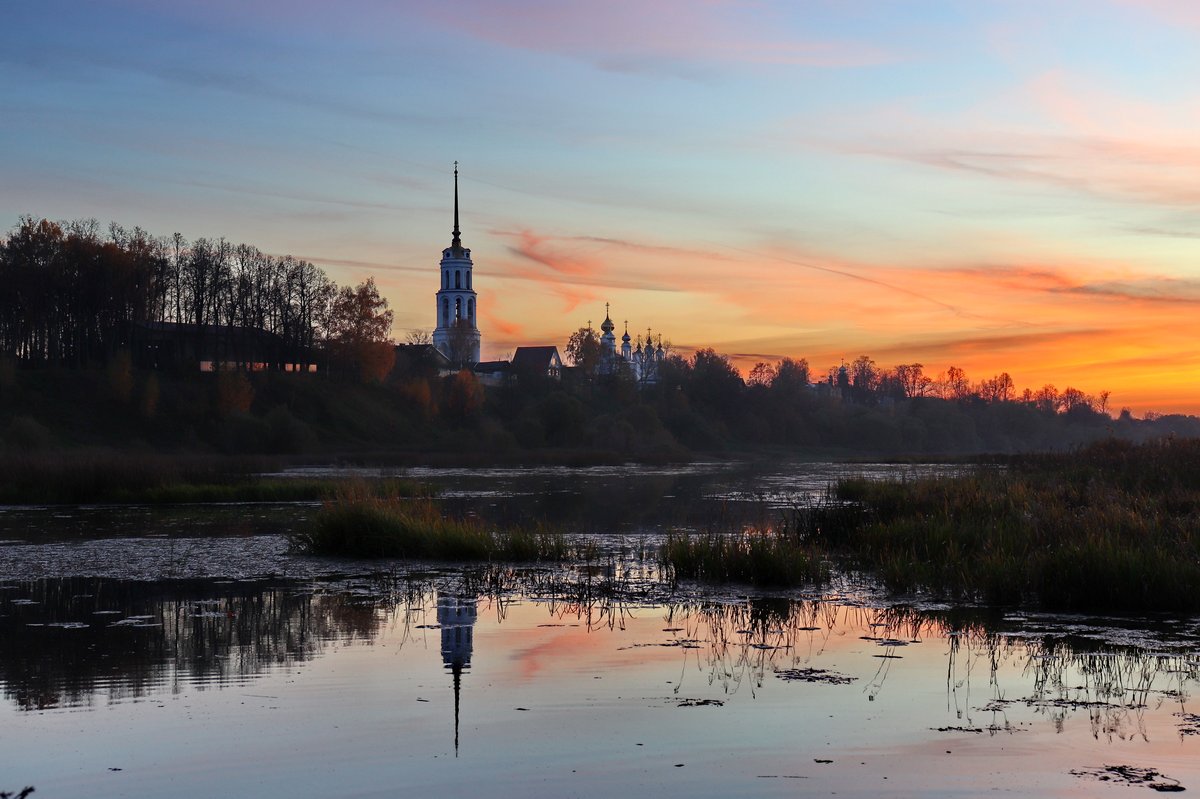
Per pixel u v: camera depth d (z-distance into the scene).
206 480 39.56
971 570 15.60
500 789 7.26
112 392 90.56
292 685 10.12
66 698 9.69
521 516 29.42
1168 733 8.42
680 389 137.75
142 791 7.33
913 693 9.67
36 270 95.81
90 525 26.61
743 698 9.50
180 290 108.56
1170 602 13.70
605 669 10.73
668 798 7.07
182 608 14.46
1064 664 10.80
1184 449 28.41
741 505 33.22
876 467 66.12
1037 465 31.62
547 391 126.94
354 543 20.22
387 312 115.56
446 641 12.19
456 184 179.50
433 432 107.56
